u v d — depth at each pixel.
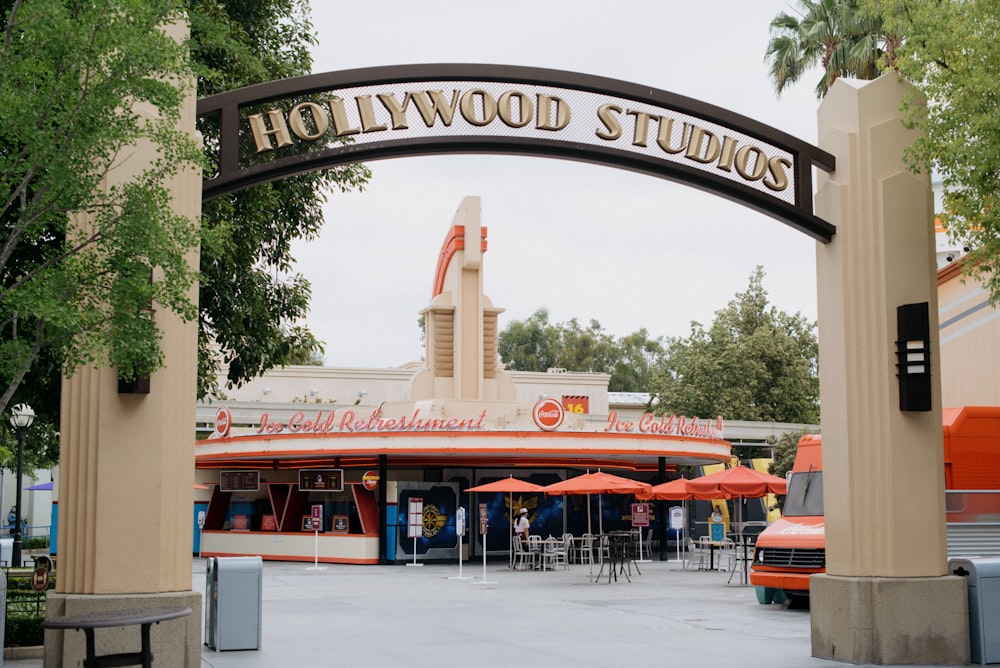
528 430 32.16
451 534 33.69
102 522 9.80
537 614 18.08
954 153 11.79
